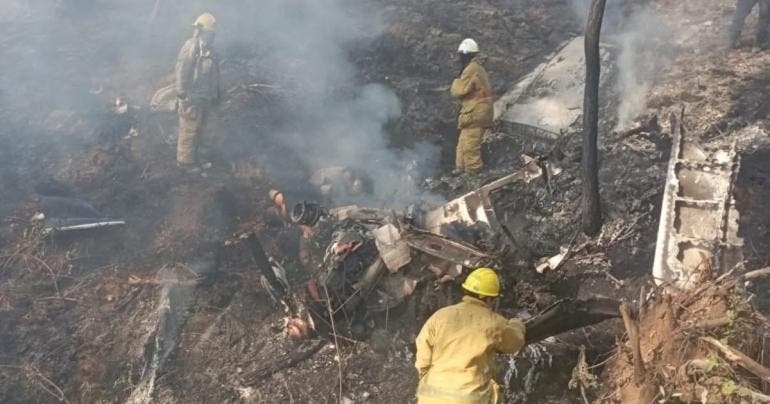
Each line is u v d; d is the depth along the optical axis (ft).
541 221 19.79
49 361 16.03
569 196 20.22
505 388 15.21
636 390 12.82
